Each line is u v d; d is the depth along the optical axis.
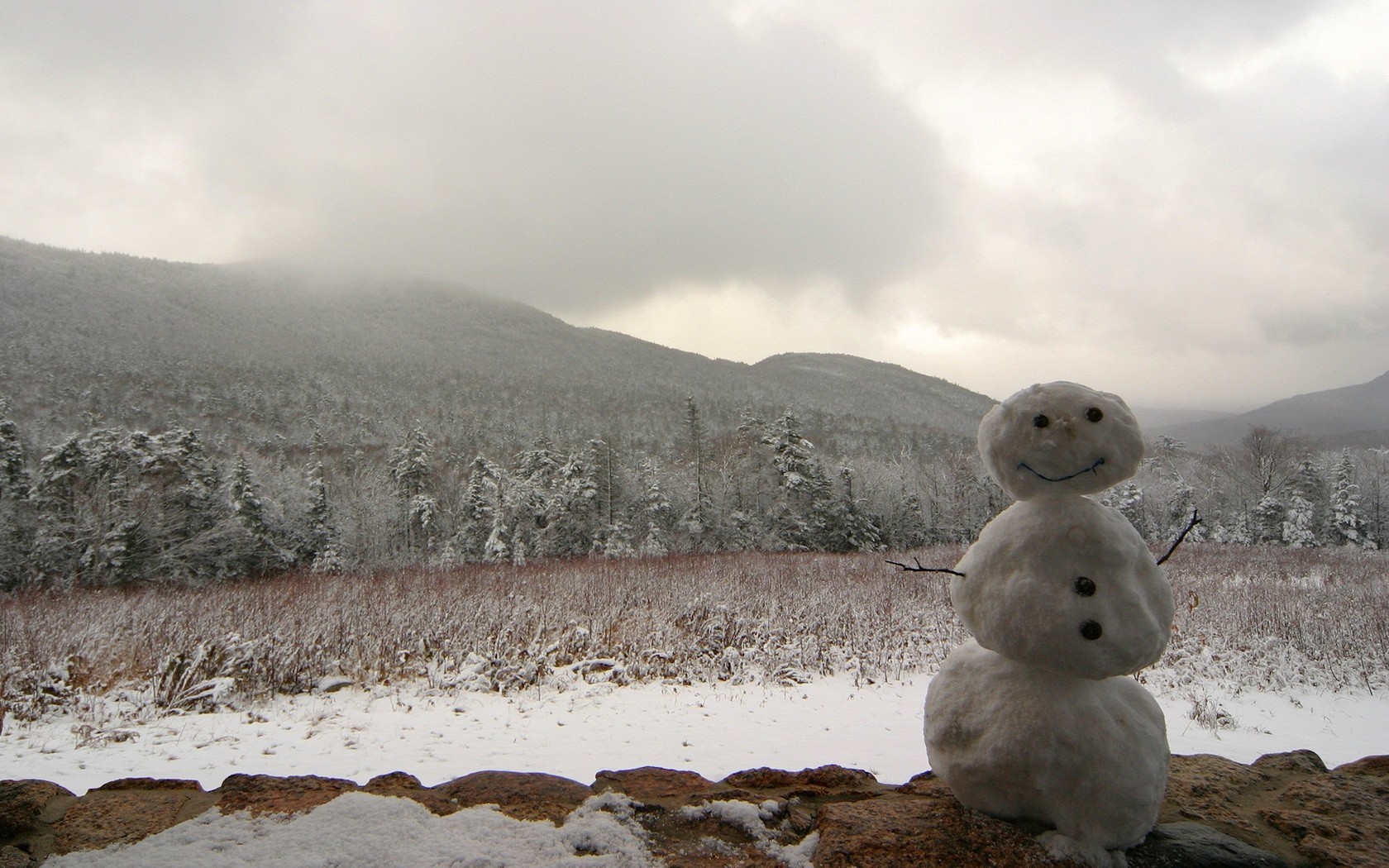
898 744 5.53
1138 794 2.07
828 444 83.19
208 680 7.12
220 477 33.38
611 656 9.13
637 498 42.16
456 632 9.34
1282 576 17.92
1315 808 2.45
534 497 38.28
